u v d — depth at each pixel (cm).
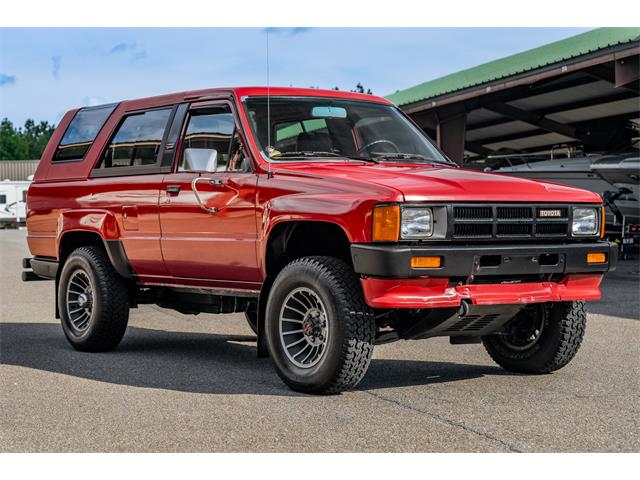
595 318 899
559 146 2458
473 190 507
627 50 1409
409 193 489
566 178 2162
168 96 673
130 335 829
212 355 698
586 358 664
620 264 1711
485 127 2706
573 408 492
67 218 728
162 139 658
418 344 741
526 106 2302
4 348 733
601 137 2398
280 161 576
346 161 591
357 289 509
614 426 452
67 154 756
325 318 519
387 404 502
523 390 544
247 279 589
